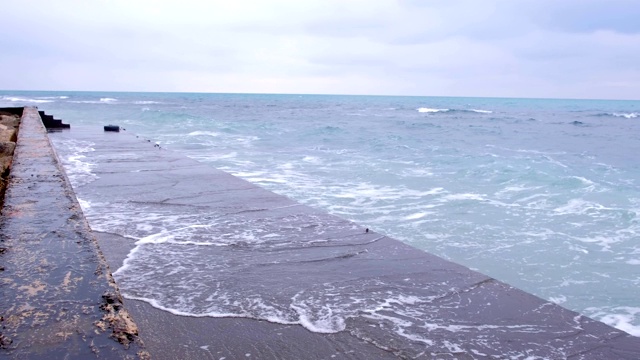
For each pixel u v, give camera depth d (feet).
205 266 10.82
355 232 13.85
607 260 22.11
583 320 8.58
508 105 363.97
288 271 10.64
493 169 46.98
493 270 20.76
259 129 95.40
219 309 8.64
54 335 4.30
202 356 7.02
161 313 8.42
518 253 22.79
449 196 34.22
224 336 7.66
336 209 29.43
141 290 9.40
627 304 17.93
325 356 7.12
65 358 3.93
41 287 5.36
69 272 5.85
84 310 4.84
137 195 18.42
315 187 36.04
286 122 119.85
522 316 8.66
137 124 101.86
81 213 8.88
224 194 18.76
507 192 36.35
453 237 24.80
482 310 8.86
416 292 9.64
